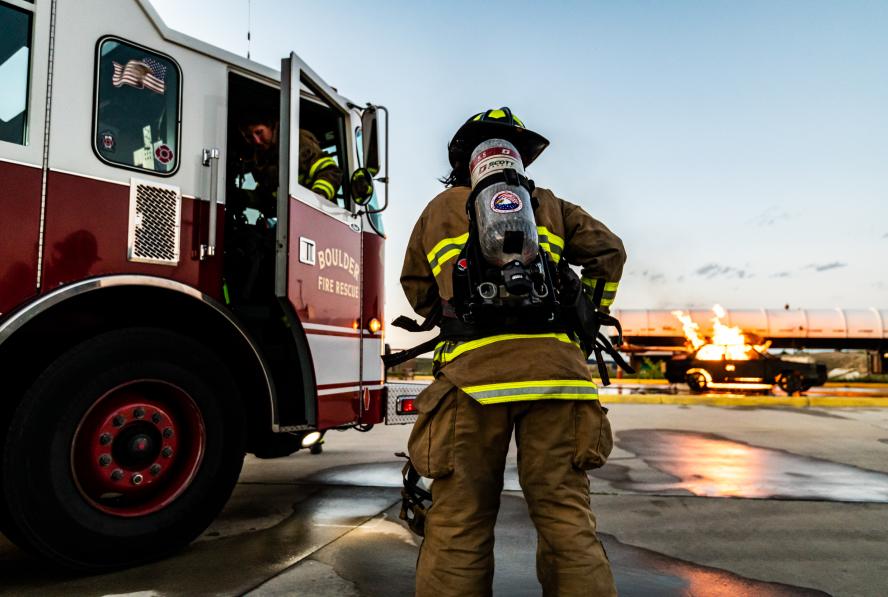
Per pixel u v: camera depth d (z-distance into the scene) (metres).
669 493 4.54
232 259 4.21
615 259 2.02
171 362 2.96
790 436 7.63
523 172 1.91
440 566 1.75
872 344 25.28
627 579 2.81
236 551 3.09
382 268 4.45
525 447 1.84
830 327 25.03
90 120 2.92
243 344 3.35
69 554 2.62
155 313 3.32
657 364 24.25
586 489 1.86
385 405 4.36
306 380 3.62
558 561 1.74
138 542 2.82
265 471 5.27
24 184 2.68
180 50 3.34
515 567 2.92
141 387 2.91
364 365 4.16
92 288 2.78
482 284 1.77
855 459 6.02
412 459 1.89
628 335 25.14
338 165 4.34
